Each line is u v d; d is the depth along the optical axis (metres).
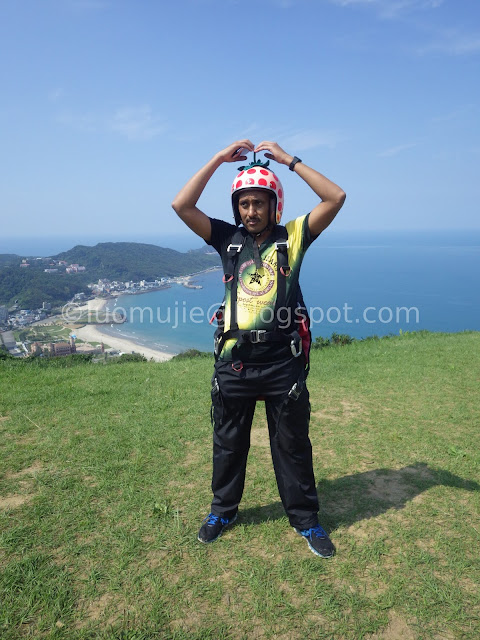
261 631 1.89
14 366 7.80
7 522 2.66
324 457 3.76
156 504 2.83
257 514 2.82
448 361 7.81
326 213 2.25
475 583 2.19
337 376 6.76
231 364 2.38
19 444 3.90
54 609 1.96
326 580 2.21
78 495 2.99
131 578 2.19
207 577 2.21
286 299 2.31
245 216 2.32
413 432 4.35
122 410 4.91
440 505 2.94
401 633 1.89
